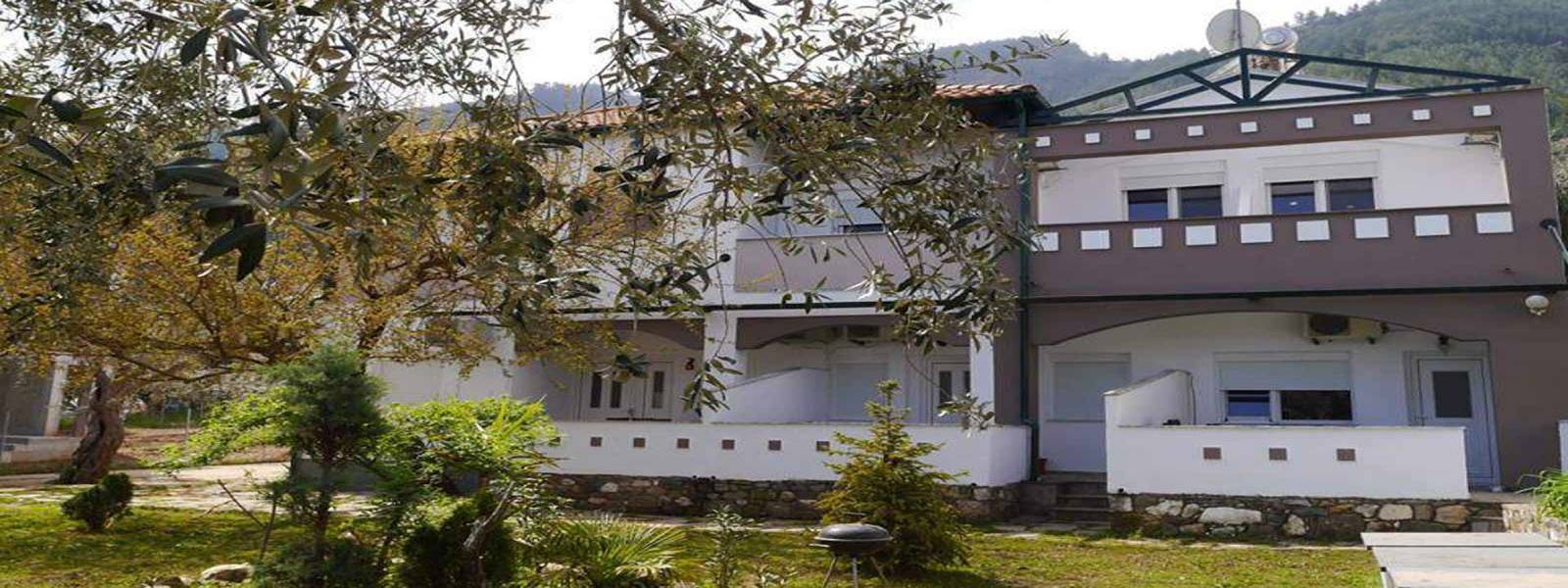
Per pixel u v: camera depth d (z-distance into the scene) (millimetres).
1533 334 13953
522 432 6926
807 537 11312
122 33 4289
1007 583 9266
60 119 2875
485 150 3930
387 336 13891
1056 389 17922
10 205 4418
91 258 4754
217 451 6070
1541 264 13961
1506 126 14703
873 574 9414
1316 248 14938
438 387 18547
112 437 20656
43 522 12531
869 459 9984
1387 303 14680
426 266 12086
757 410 16516
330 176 2957
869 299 15898
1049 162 17703
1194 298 15383
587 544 7086
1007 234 4770
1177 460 13289
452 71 4914
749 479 15305
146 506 14742
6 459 24281
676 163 4473
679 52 4188
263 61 2744
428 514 6391
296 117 2729
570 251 5109
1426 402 16125
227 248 2160
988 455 14219
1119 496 13445
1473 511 11984
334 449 6117
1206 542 12383
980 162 5086
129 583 8609
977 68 5156
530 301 3623
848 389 19000
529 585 6762
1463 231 14359
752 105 4406
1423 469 12258
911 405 18422
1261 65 19391
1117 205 18094
